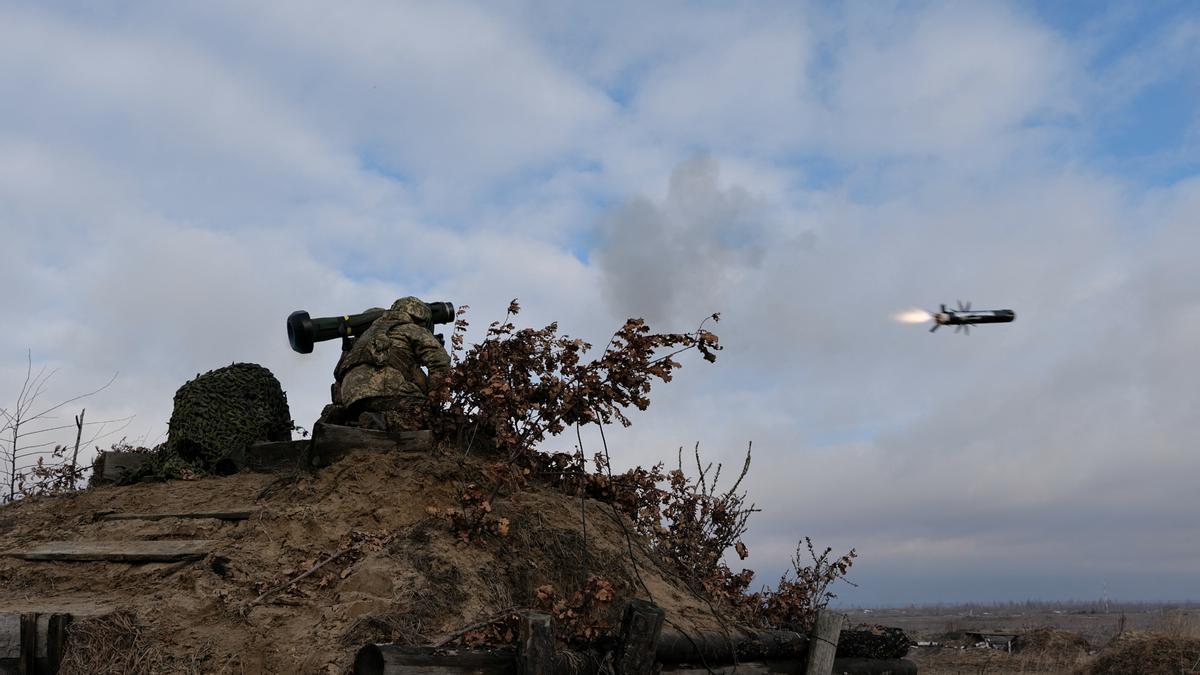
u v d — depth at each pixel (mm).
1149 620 44719
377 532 7672
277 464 9234
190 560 7527
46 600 7129
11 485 11172
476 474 8562
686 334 8977
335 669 6082
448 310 10227
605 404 9156
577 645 6598
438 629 6703
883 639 8688
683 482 10672
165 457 9719
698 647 7262
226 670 6203
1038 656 23500
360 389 9234
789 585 10055
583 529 8195
